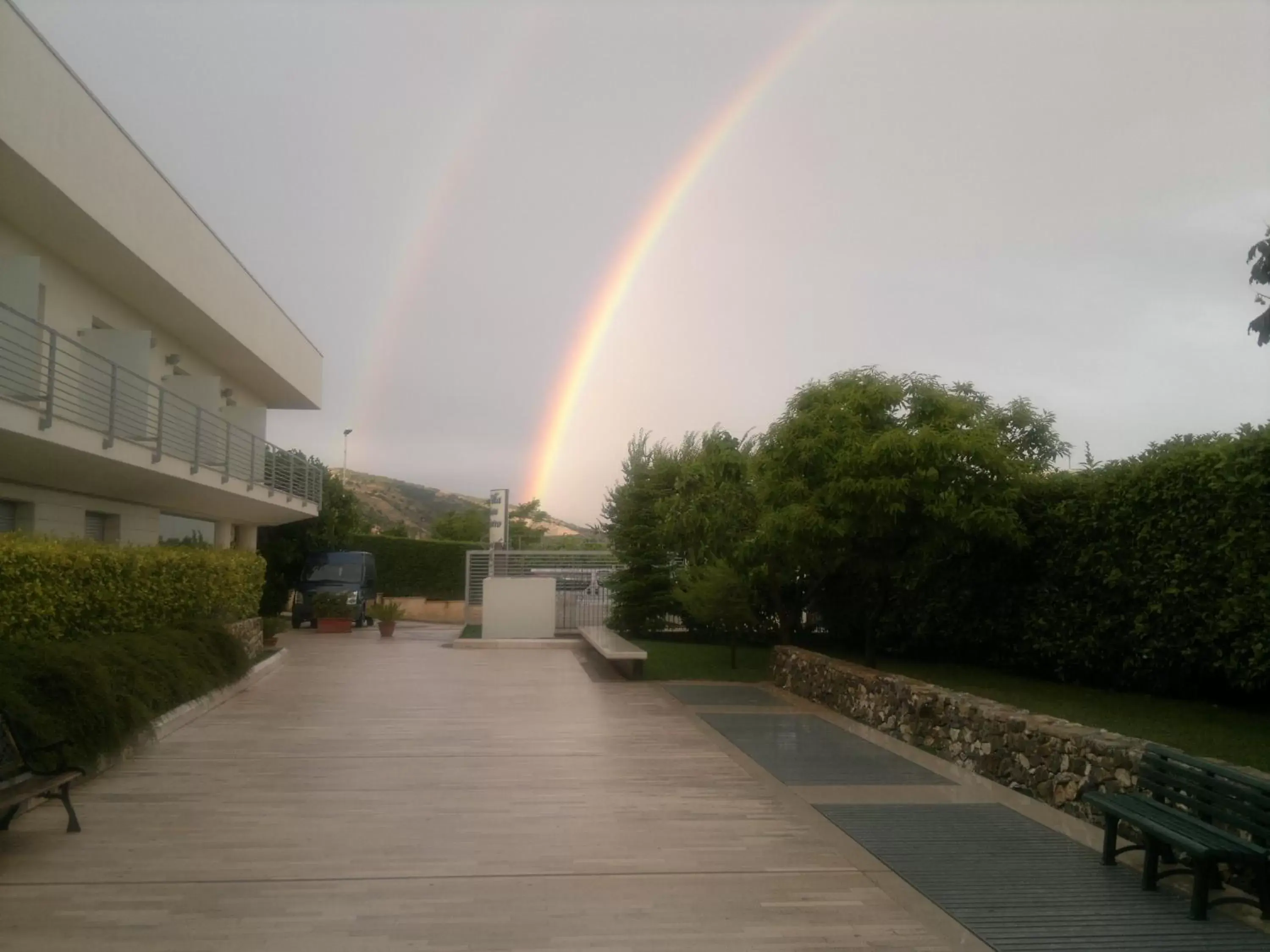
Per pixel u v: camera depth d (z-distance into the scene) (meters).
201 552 16.55
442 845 7.00
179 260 18.59
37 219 14.77
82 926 5.32
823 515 14.05
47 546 10.36
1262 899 5.54
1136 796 6.69
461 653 22.39
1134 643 12.44
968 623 16.02
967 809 8.07
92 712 8.77
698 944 5.18
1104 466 13.34
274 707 13.87
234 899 5.79
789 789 8.84
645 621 25.28
